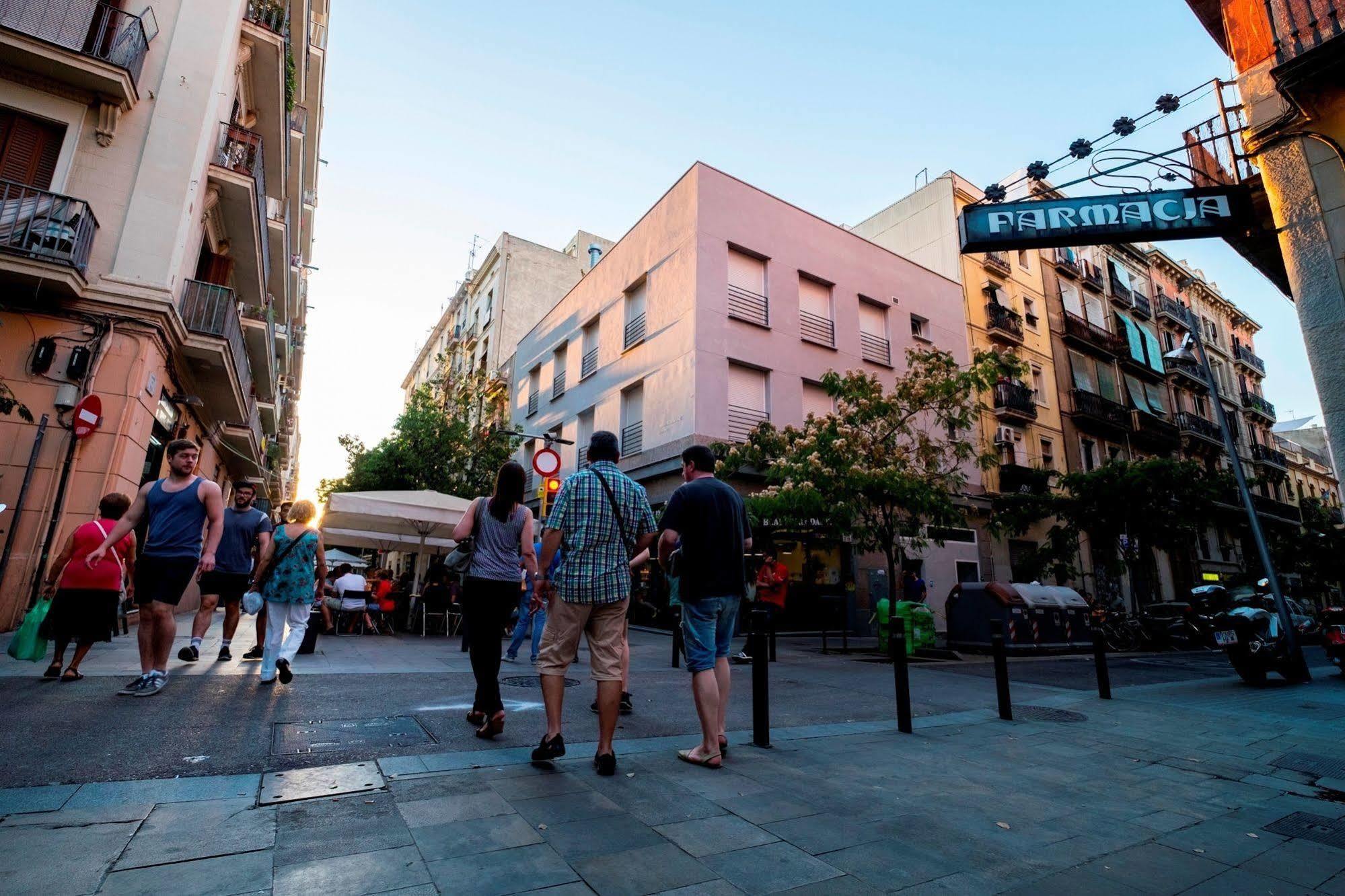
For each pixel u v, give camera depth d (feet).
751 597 42.06
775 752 13.79
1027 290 83.05
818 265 61.77
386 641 33.81
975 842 9.38
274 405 66.74
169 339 36.27
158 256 34.78
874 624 57.36
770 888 7.41
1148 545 63.57
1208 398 112.37
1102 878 8.45
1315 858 9.53
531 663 26.68
